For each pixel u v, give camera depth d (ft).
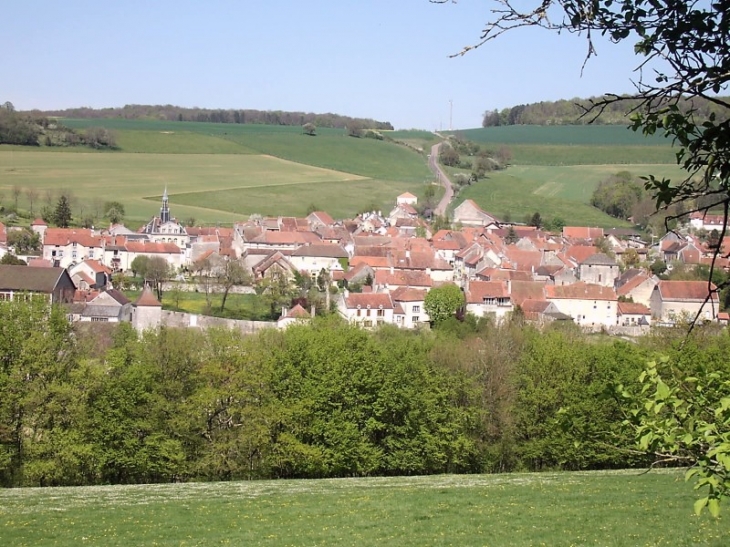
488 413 250.16
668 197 45.65
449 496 159.63
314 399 226.38
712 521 127.03
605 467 239.30
